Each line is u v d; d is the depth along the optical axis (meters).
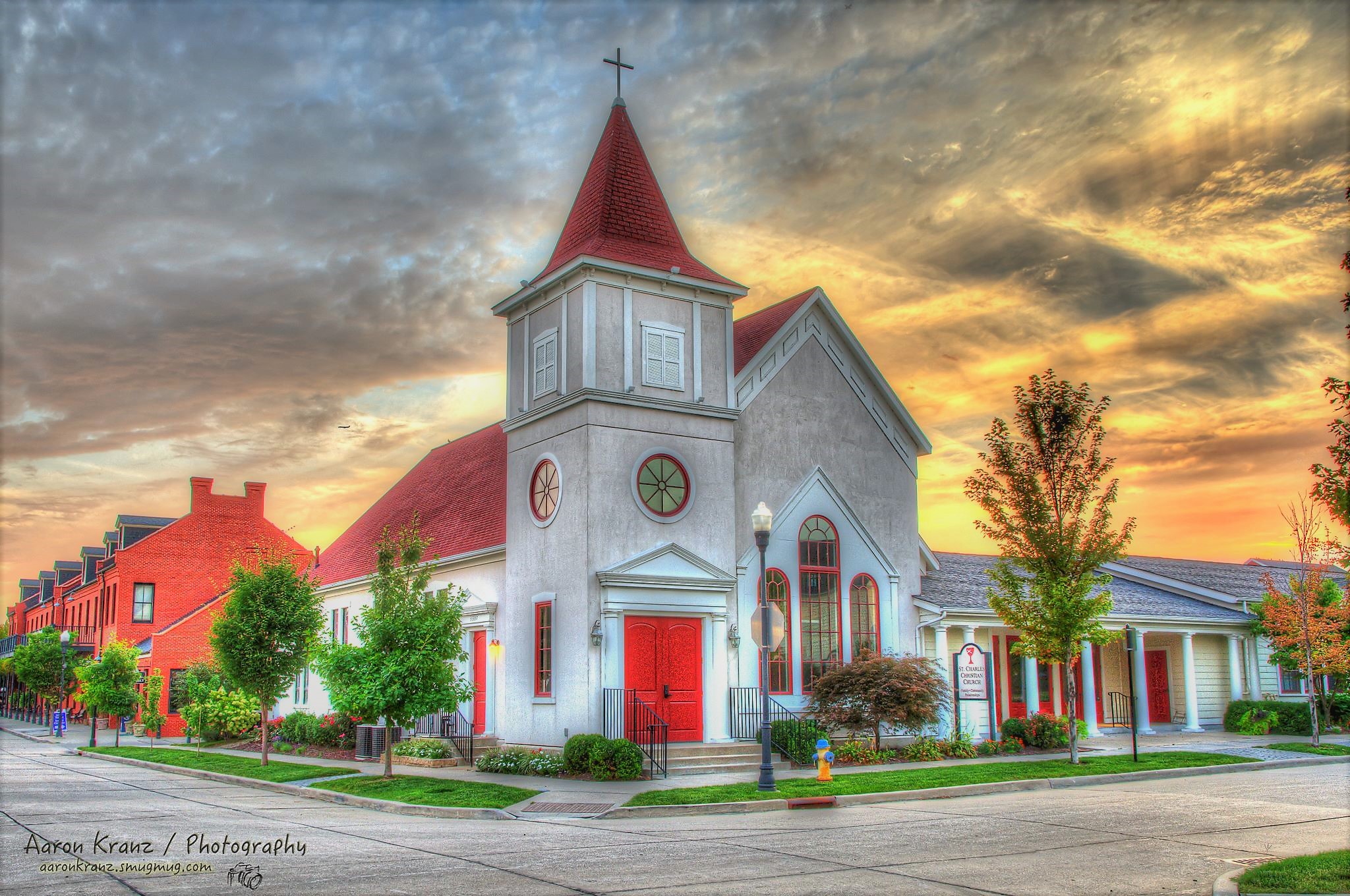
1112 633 23.19
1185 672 31.52
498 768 21.77
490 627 25.38
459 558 27.09
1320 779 20.12
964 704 26.64
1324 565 31.25
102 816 15.99
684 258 25.55
